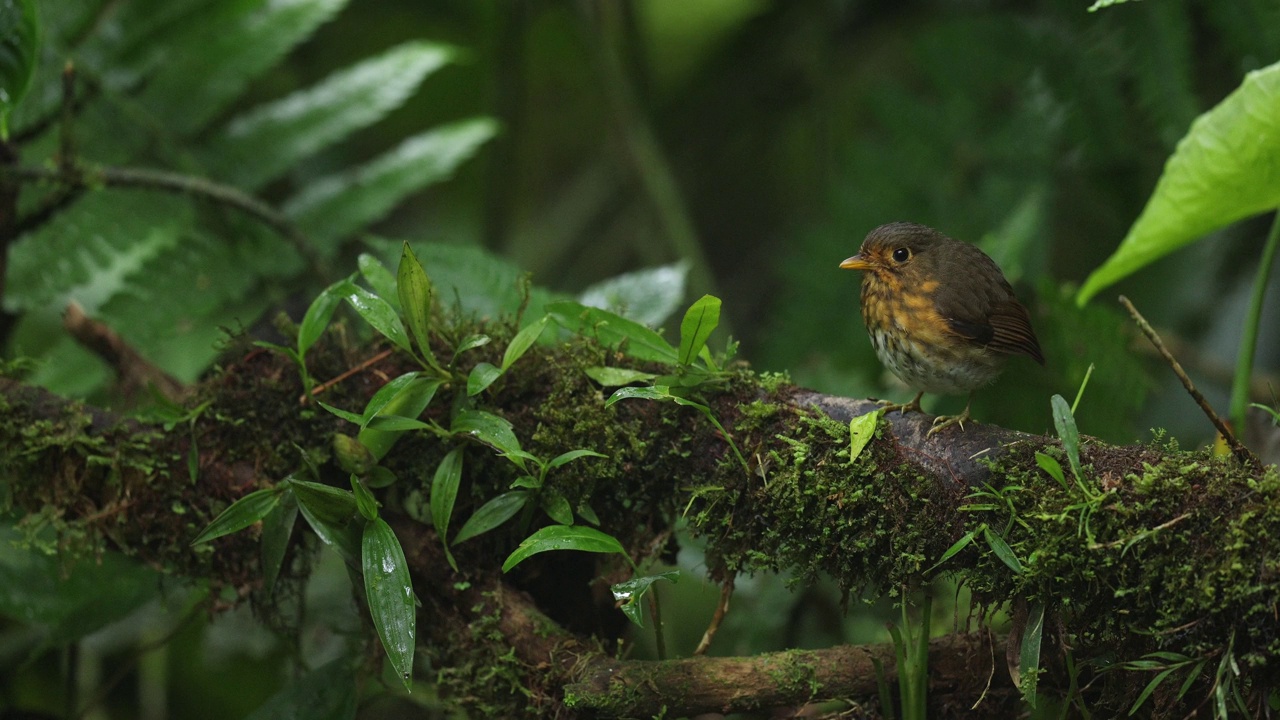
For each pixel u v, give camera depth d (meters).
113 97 5.64
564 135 9.58
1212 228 3.88
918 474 3.17
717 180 9.36
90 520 3.56
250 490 3.60
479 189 8.73
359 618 3.94
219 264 5.52
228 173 5.77
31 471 3.59
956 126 6.73
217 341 3.70
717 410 3.42
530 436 3.51
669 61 9.14
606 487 3.54
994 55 6.60
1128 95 6.38
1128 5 5.90
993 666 3.32
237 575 3.75
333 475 3.62
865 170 6.89
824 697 3.31
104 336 4.32
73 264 5.34
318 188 5.88
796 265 7.02
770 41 8.83
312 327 3.41
